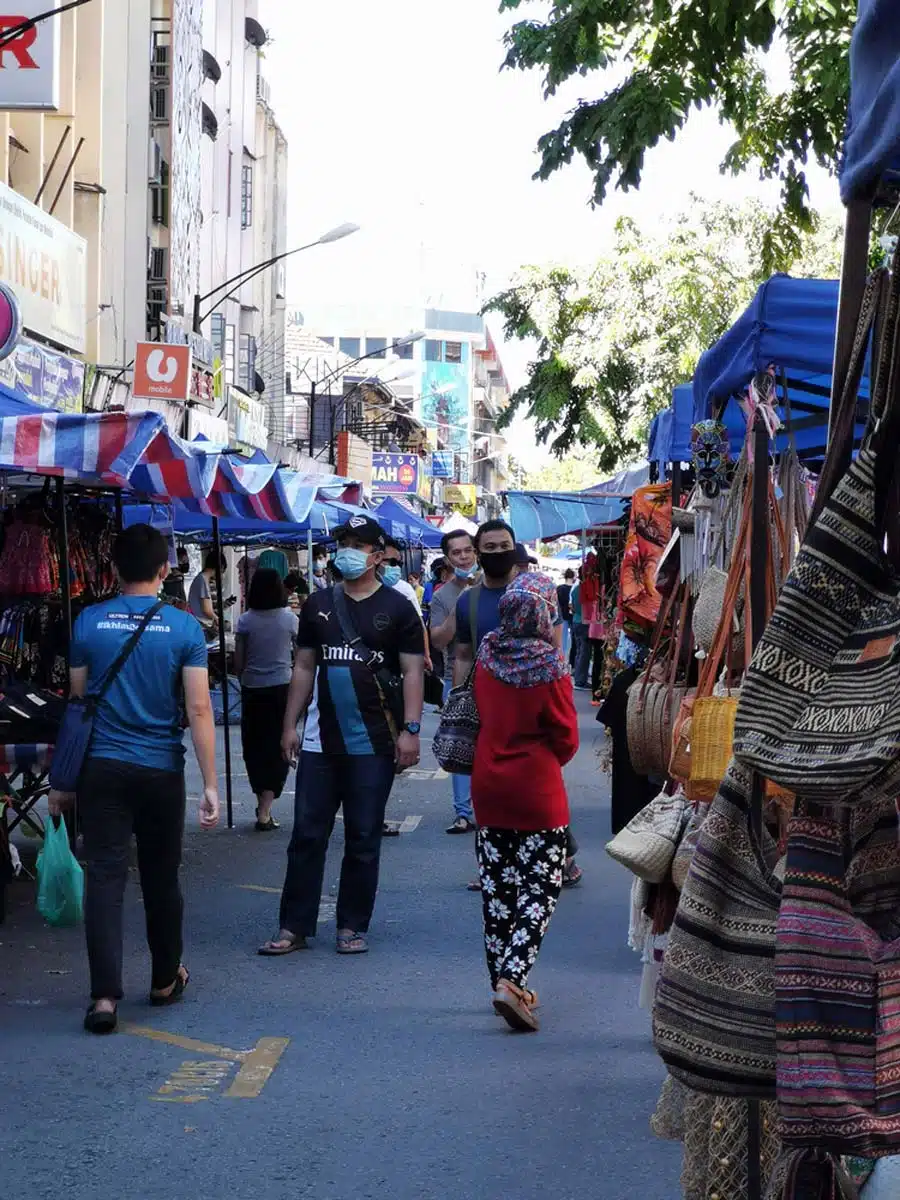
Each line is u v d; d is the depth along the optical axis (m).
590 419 36.84
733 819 3.19
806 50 11.05
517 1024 6.94
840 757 2.55
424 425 78.25
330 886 10.53
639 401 36.69
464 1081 6.21
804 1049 2.73
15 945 8.55
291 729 8.71
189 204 28.75
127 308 25.31
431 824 13.12
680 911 3.19
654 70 10.80
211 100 34.41
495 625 9.48
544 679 6.96
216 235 35.81
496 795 7.00
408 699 8.62
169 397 21.17
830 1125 2.68
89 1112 5.81
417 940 8.80
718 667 5.34
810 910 2.79
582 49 10.96
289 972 8.03
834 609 2.69
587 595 25.12
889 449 2.72
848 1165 2.92
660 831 4.79
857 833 2.81
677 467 8.35
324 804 8.58
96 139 23.67
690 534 6.57
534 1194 5.04
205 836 12.38
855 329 3.16
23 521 10.35
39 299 19.06
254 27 39.31
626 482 16.47
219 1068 6.37
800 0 10.27
